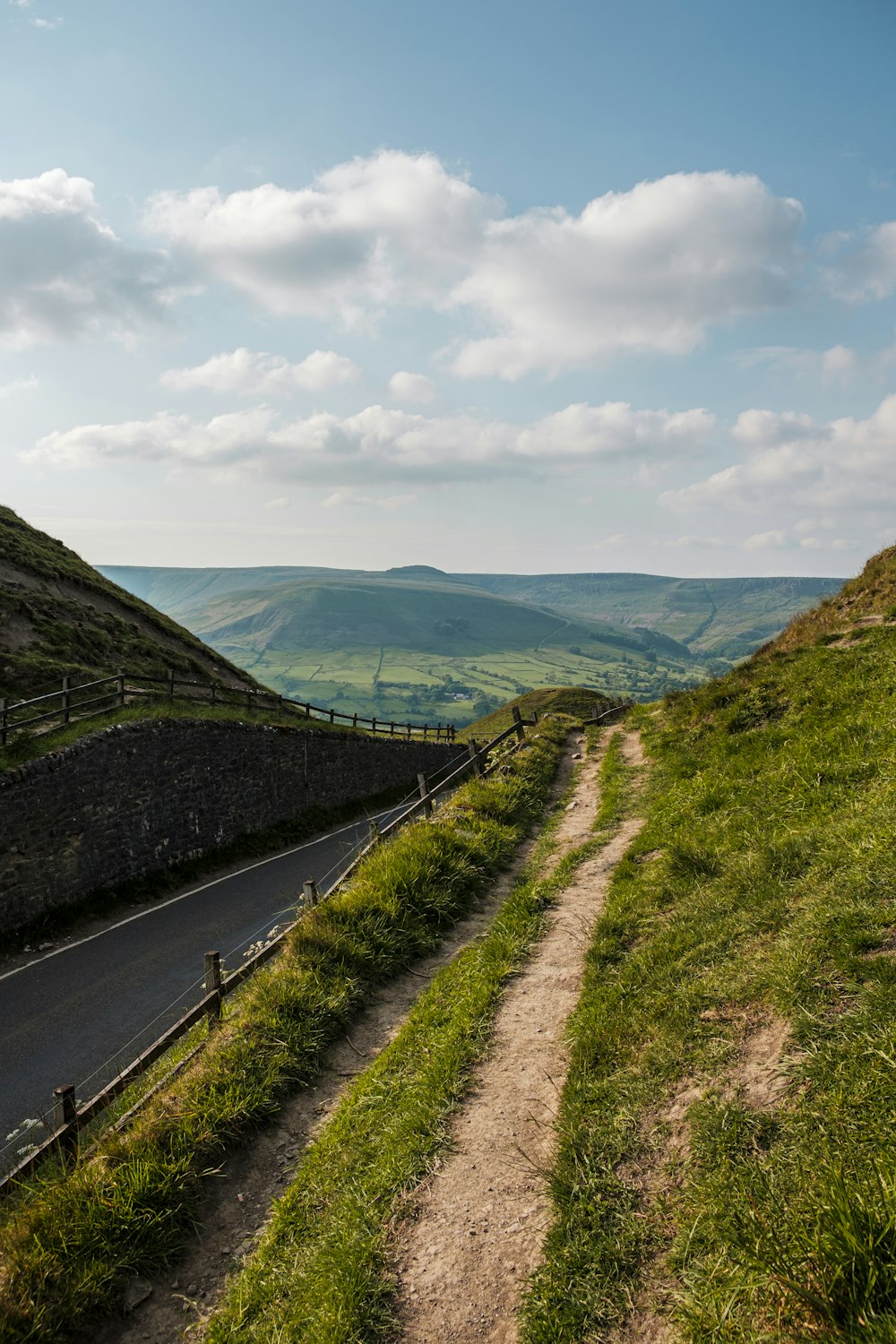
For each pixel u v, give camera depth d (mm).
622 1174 5051
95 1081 10391
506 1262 4875
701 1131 4898
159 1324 5453
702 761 13906
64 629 30438
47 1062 11055
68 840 18328
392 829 14680
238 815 25844
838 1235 3600
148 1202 6219
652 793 14430
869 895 6309
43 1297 5363
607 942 8367
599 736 25078
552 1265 4598
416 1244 5301
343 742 34500
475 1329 4492
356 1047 8562
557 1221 4914
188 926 17297
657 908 8820
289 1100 7742
